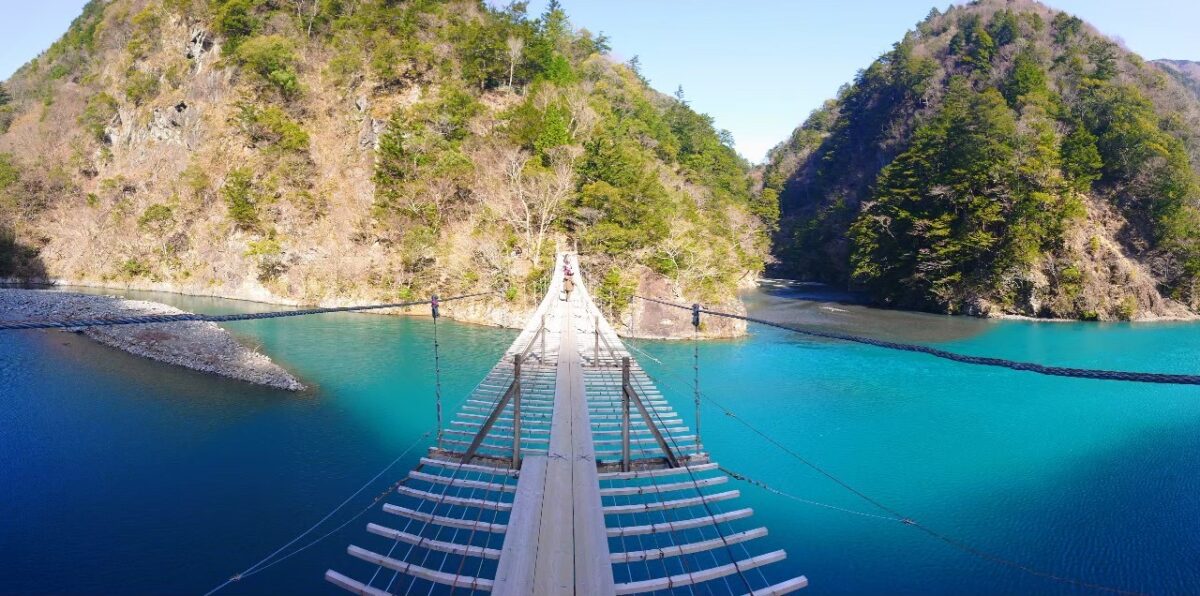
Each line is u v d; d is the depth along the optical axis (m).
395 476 17.41
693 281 43.38
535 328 27.41
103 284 65.56
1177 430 23.02
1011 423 23.53
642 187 48.38
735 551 13.91
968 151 52.88
